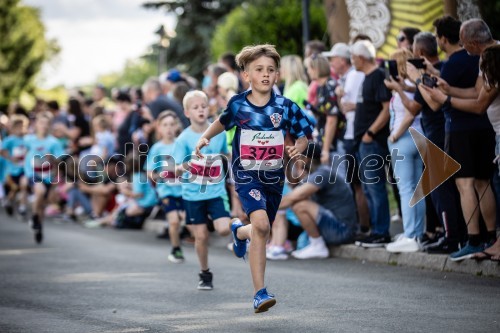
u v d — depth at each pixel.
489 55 19.62
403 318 16.38
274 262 25.27
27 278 23.36
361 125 25.00
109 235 34.84
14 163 44.28
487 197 21.42
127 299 19.73
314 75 26.84
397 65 22.77
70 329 16.55
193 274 23.50
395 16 30.16
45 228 38.59
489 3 34.88
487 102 19.94
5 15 133.38
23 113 48.94
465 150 20.98
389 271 22.58
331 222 25.67
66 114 44.28
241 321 16.70
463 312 16.80
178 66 87.12
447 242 22.70
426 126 22.64
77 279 23.02
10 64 133.62
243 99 17.02
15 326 16.97
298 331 15.58
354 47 24.88
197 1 83.88
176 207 26.17
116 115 40.97
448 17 21.56
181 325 16.52
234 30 52.22
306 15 36.47
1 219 44.22
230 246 28.95
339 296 19.14
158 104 33.31
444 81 20.91
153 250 29.45
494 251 20.95
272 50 16.83
